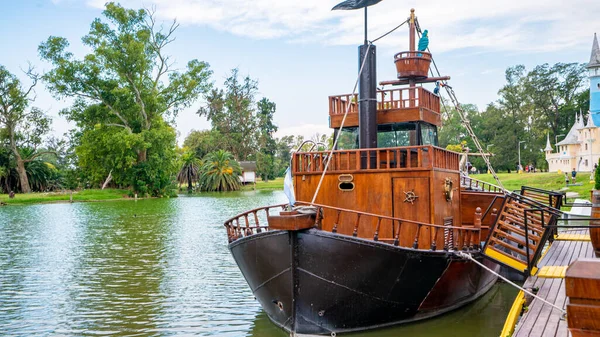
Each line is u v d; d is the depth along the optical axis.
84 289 16.28
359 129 13.64
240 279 17.50
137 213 44.81
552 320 9.41
